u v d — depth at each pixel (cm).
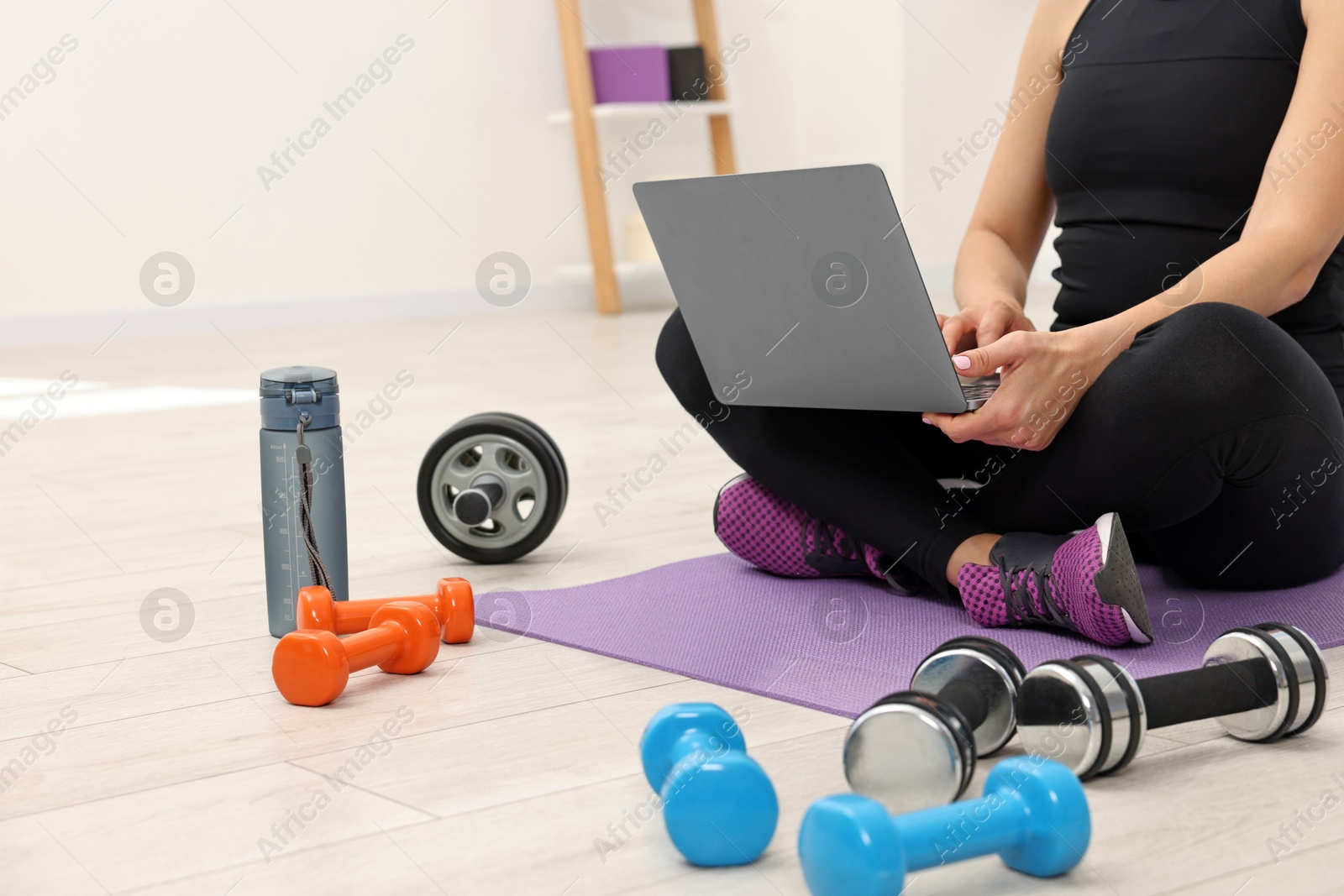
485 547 144
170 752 90
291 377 114
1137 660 101
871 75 545
